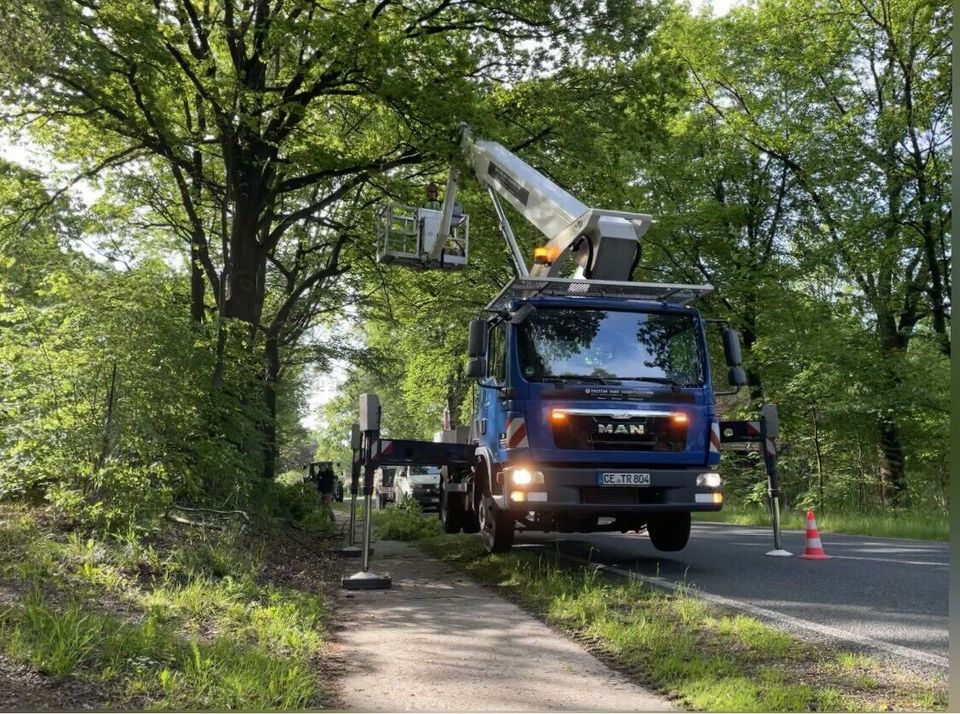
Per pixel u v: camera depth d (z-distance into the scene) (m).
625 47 16.34
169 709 3.80
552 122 16.73
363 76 14.45
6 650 4.15
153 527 7.74
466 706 4.19
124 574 6.37
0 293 8.71
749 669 4.81
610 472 8.63
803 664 4.90
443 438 16.31
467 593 8.04
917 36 22.28
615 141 17.41
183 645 4.79
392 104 14.55
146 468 8.59
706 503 8.79
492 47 16.41
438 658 5.24
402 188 16.33
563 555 10.68
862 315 24.69
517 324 9.20
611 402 8.91
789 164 25.16
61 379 8.20
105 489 8.08
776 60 24.83
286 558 9.62
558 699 4.33
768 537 13.89
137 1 12.62
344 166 15.98
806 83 24.47
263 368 12.78
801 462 27.38
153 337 8.87
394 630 6.14
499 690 4.50
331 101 18.12
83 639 4.39
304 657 5.06
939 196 21.70
